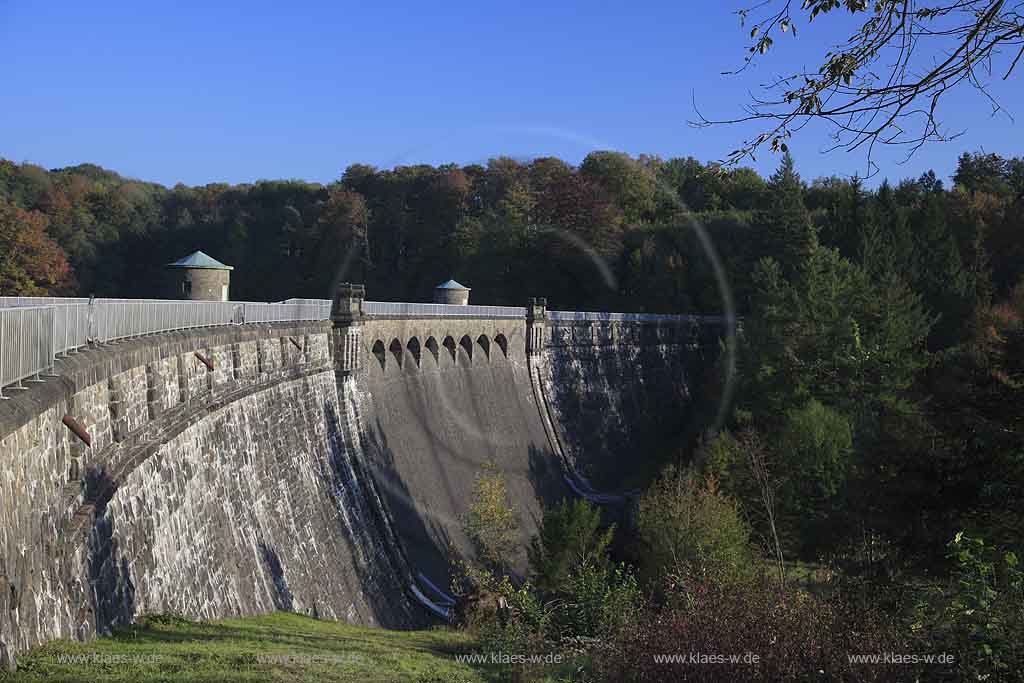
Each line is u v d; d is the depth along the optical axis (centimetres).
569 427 9088
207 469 3222
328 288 11144
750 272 11250
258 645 2239
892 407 6175
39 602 1720
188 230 11469
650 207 12381
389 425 5997
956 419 3481
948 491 3312
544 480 7750
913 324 8419
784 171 11550
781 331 8000
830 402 7506
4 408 1459
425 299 11138
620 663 1648
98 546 2150
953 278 10231
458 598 4269
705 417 8706
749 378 7906
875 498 3553
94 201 11075
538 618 2789
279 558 3697
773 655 1504
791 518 5559
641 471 9250
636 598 2923
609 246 11544
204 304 3541
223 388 3653
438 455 6438
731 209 12588
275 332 4412
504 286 11281
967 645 1539
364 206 11281
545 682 2098
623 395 10412
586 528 4384
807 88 1168
